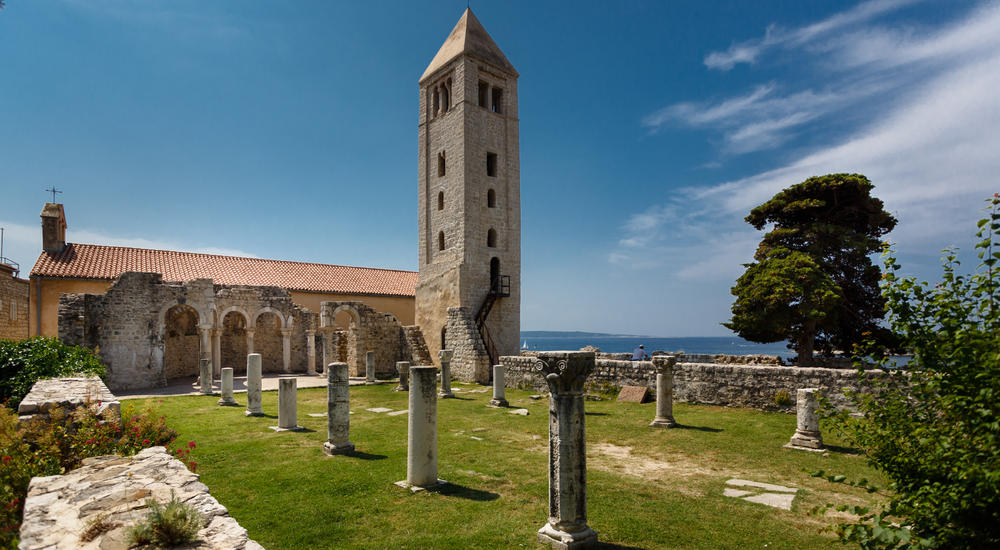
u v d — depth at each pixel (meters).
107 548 4.59
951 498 4.37
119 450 9.18
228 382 21.95
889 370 5.63
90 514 5.27
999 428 4.12
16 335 30.22
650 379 21.36
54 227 34.59
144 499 5.71
